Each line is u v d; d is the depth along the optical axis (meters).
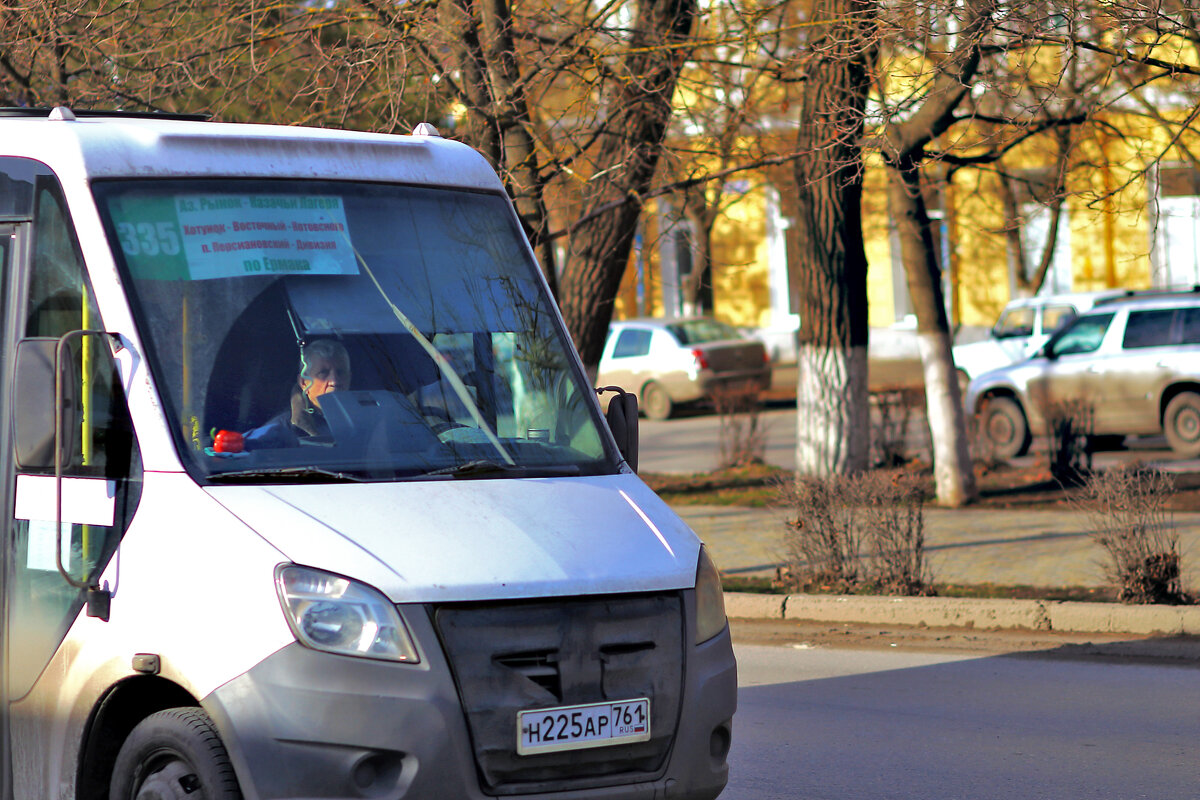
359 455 18.73
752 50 49.00
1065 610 38.59
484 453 19.45
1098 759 26.75
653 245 50.50
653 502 19.72
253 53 44.72
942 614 40.00
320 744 16.30
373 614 16.50
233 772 16.98
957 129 73.88
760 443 79.81
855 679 34.34
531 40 46.34
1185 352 71.88
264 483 17.97
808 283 60.50
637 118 48.56
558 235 45.66
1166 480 39.88
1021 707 31.02
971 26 38.62
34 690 19.25
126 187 19.53
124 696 18.45
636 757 17.64
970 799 24.50
